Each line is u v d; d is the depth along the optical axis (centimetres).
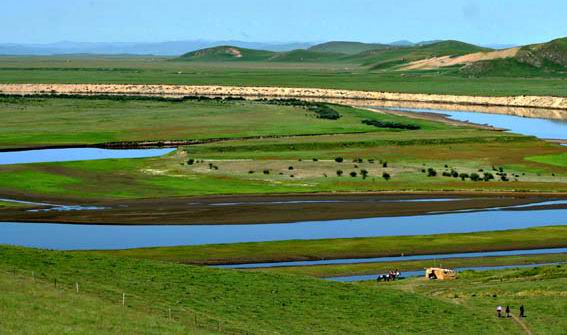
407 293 12300
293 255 15400
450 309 11544
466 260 15362
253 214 18800
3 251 12481
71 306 9612
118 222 17825
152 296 10981
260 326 10144
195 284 11906
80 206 19438
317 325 10469
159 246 15775
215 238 16575
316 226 17762
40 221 17788
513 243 16500
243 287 11969
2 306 9169
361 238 16662
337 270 14488
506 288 12900
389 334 10281
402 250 15888
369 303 11625
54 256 12575
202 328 9594
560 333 10588
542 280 13488
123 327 8988
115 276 11844
